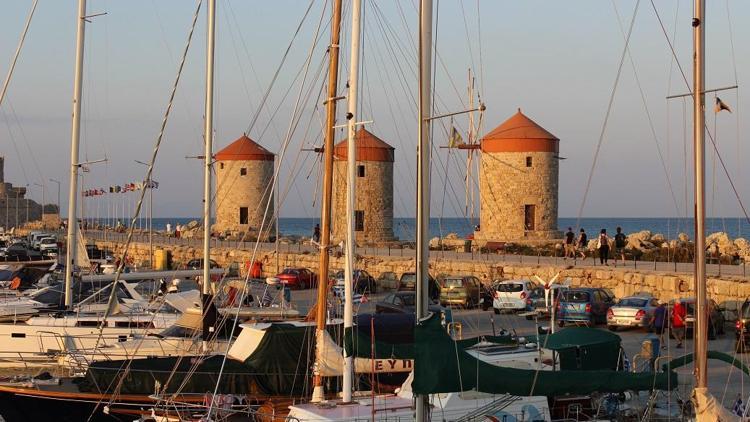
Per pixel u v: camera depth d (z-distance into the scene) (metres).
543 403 22.06
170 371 25.70
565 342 23.11
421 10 16.66
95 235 115.06
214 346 29.48
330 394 24.70
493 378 17.31
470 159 42.16
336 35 24.62
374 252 74.38
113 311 36.16
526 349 23.20
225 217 103.75
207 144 36.25
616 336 23.64
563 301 43.31
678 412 22.48
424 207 16.66
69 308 38.09
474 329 41.31
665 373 18.95
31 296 41.59
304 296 57.44
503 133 80.50
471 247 75.81
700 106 17.56
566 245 64.56
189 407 24.05
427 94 16.69
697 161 17.53
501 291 48.19
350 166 24.62
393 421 20.67
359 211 84.81
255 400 24.95
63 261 69.06
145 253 87.56
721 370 32.62
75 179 42.75
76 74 43.69
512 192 79.88
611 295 46.34
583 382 18.11
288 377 25.39
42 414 26.12
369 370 25.70
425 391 16.86
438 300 49.00
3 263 60.75
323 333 23.62
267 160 103.44
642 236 77.81
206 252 35.00
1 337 34.53
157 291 47.34
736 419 17.73
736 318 42.75
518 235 79.50
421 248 16.70
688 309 37.41
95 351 30.67
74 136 43.06
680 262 61.06
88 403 25.80
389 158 85.62
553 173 80.38
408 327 26.42
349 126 24.78
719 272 50.16
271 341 25.64
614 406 22.80
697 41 17.59
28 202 171.88
